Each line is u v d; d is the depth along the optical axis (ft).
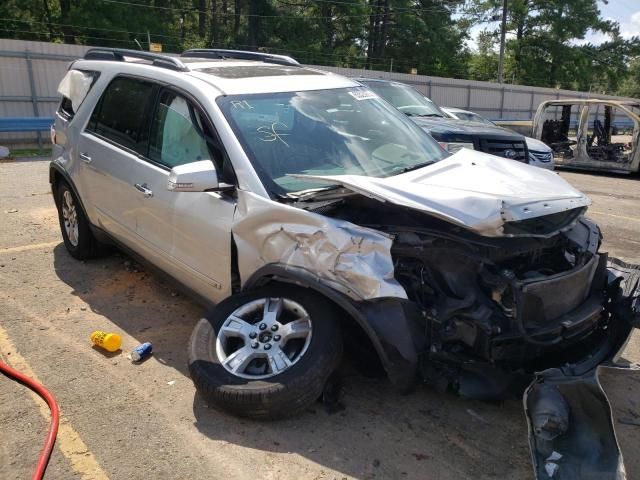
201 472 9.25
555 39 167.84
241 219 11.13
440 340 9.75
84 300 15.76
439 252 9.98
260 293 11.16
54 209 25.48
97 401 11.10
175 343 13.47
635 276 11.68
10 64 54.85
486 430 10.47
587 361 9.80
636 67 224.74
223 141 11.80
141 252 14.69
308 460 9.55
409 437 10.21
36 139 52.34
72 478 9.09
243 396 9.86
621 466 8.39
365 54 151.94
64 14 100.89
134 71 15.30
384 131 13.71
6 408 10.84
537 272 10.43
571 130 91.40
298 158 11.91
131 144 14.58
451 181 10.97
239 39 130.11
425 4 153.07
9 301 15.58
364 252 9.85
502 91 109.29
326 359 10.02
